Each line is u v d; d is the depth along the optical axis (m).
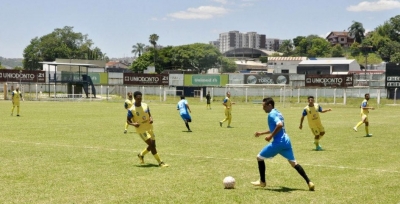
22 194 9.56
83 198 9.27
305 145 18.22
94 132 22.42
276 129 9.88
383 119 33.78
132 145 17.56
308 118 16.75
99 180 10.98
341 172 12.18
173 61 127.44
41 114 35.50
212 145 17.86
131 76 72.25
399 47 161.00
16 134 21.27
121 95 75.06
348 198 9.38
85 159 14.09
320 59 126.38
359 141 19.62
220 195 9.53
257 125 27.55
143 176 11.50
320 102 63.62
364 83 84.69
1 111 38.44
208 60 125.88
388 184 10.70
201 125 27.31
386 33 176.12
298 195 9.59
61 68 87.19
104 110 41.62
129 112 12.78
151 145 12.91
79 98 64.81
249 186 10.42
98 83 79.25
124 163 13.41
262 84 64.25
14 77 69.12
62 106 48.16
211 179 11.17
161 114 37.53
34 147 16.80
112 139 19.53
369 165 13.34
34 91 78.81
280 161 13.80
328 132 23.61
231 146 17.58
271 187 10.33
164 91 65.12
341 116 37.53
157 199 9.21
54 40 140.88
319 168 12.75
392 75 61.84
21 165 12.96
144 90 72.06
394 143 18.91
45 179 11.07
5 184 10.50
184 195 9.53
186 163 13.50
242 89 72.25
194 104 58.25
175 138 20.25
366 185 10.58
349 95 68.06
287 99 67.25
